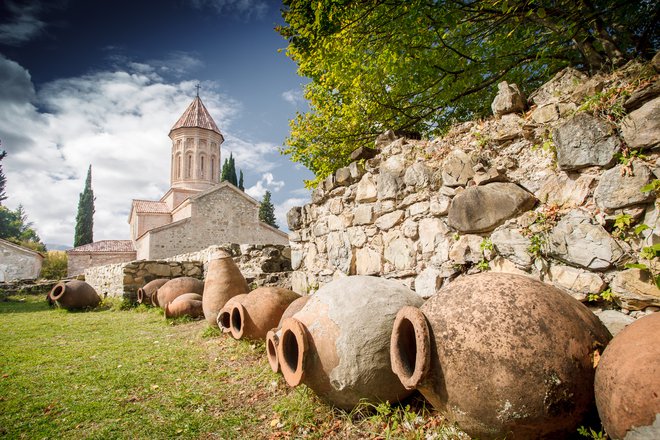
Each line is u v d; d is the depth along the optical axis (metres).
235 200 26.09
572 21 4.42
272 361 3.14
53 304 11.09
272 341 3.10
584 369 1.90
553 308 2.04
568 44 5.88
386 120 8.33
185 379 3.76
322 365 2.70
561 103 3.18
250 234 26.36
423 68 6.24
